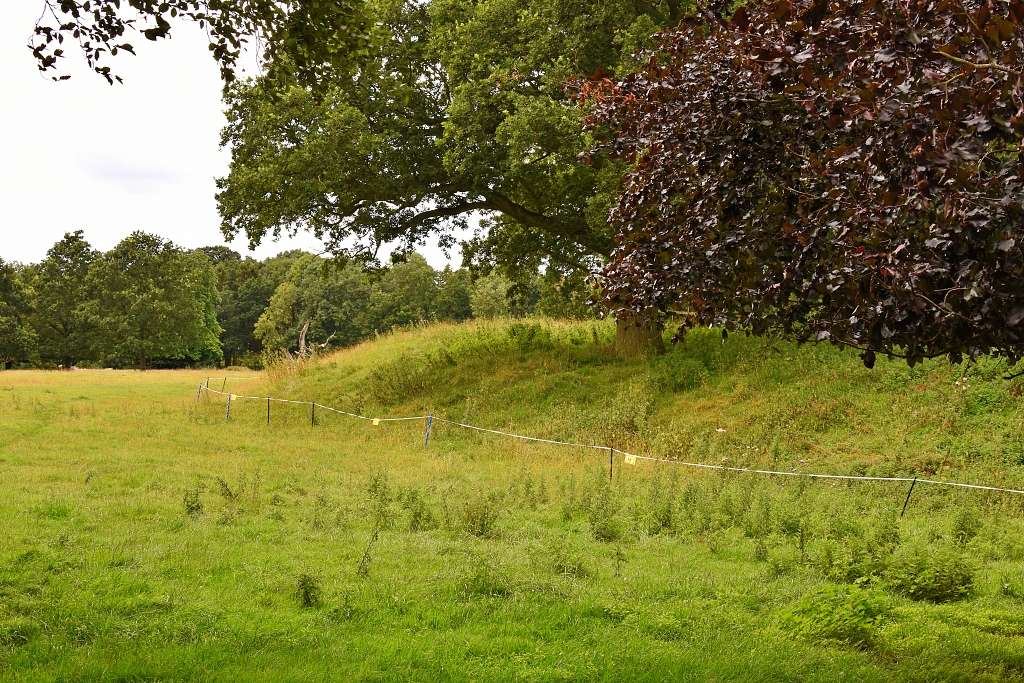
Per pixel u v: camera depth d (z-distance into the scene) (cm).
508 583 750
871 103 407
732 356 2127
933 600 761
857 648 599
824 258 523
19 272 8462
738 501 1187
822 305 538
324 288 8538
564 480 1405
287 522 1066
